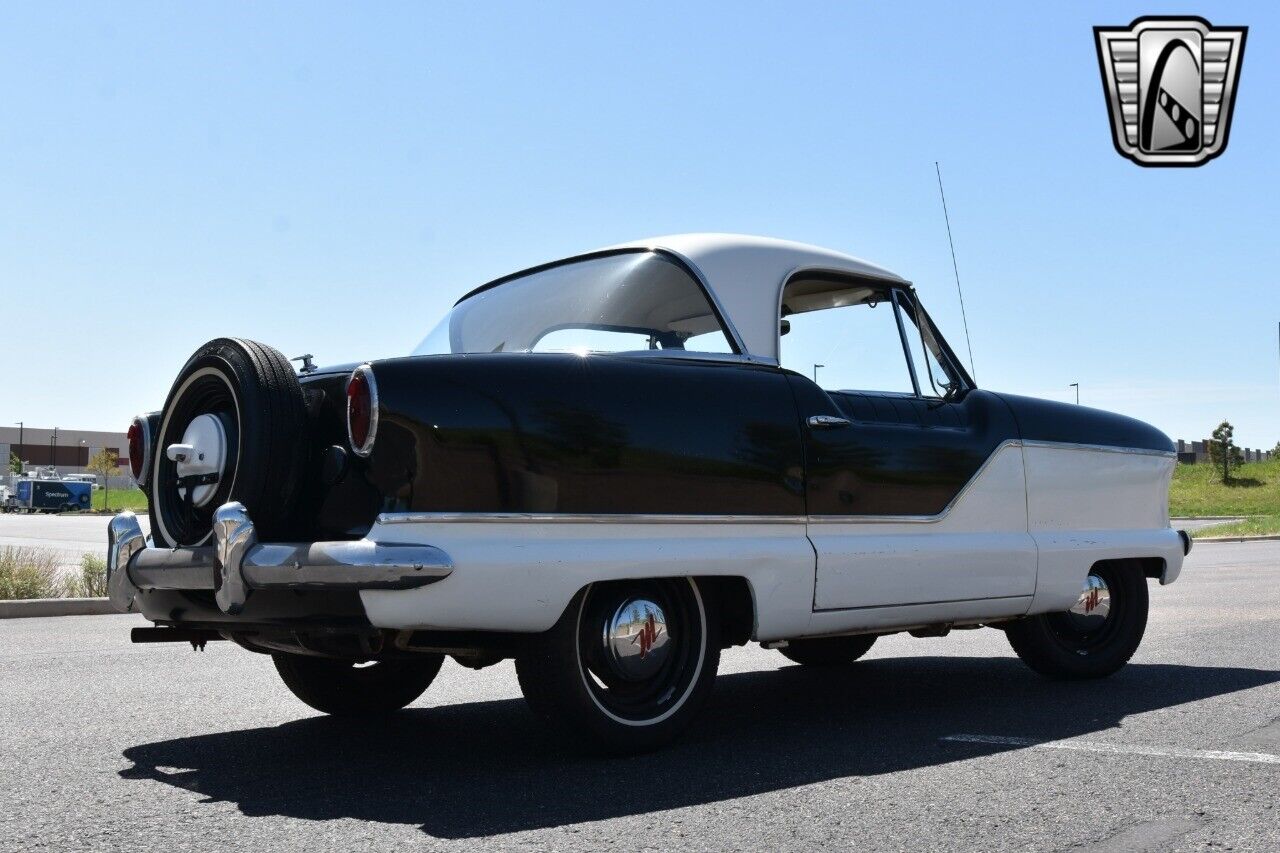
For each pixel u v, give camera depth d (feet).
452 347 15.30
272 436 11.88
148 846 9.70
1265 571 46.73
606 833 9.96
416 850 9.48
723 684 19.10
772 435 13.96
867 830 10.06
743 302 14.58
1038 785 11.63
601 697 12.67
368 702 15.85
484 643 12.15
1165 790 11.38
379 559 10.95
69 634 26.89
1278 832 9.96
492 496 11.73
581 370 12.64
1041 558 17.01
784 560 13.76
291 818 10.53
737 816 10.51
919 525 15.53
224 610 11.44
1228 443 203.10
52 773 12.42
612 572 12.28
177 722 15.47
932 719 15.52
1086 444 18.07
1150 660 20.95
